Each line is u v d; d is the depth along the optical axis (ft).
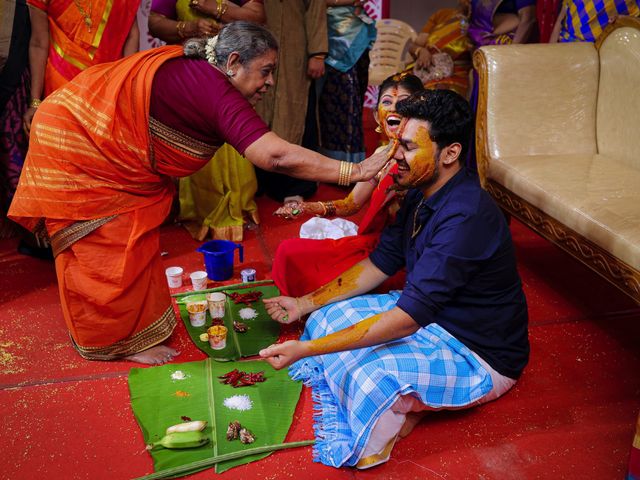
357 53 15.78
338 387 8.18
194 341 10.16
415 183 7.89
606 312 11.33
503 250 7.93
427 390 7.95
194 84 8.50
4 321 10.77
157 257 9.80
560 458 7.98
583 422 8.61
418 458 7.94
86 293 9.21
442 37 17.75
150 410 8.58
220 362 9.62
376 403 7.58
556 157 12.55
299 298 9.98
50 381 9.25
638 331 10.77
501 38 15.98
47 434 8.21
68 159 8.77
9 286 11.94
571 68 12.87
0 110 11.93
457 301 8.23
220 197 13.80
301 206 10.03
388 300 9.50
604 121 12.78
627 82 12.17
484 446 8.15
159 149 8.91
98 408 8.70
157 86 8.57
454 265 7.55
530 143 12.87
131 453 7.92
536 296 11.82
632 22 12.07
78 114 8.64
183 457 7.77
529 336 10.56
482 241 7.67
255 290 11.71
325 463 7.77
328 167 8.47
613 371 9.71
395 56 21.47
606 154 12.75
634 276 9.02
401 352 8.05
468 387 8.25
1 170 12.57
